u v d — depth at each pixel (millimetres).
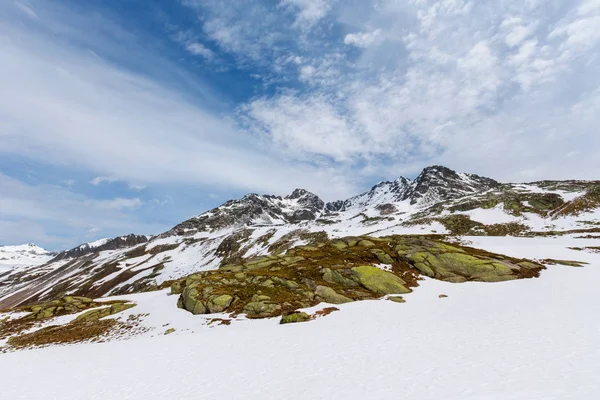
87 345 33312
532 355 14883
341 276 45031
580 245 65438
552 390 10781
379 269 45656
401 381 13586
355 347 20000
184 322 37188
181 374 18656
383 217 196750
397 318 28156
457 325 23266
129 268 174625
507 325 21656
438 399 11258
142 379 18547
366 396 12438
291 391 14023
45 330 42656
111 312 47281
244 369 18203
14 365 26391
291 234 161625
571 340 16641
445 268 47469
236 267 57031
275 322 32000
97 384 18562
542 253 56562
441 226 112188
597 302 26484
